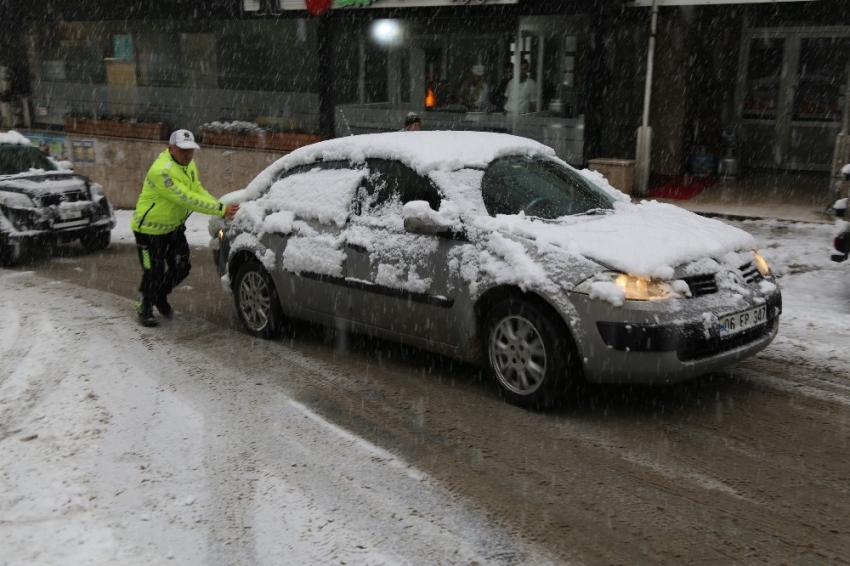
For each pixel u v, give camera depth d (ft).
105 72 58.95
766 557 10.98
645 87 39.22
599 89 39.19
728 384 17.65
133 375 18.76
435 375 18.62
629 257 14.92
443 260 16.94
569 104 40.75
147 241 22.65
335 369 19.13
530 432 15.24
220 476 13.55
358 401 16.99
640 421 15.70
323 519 12.09
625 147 42.09
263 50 51.03
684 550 11.18
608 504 12.49
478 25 42.63
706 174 45.34
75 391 17.69
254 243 21.35
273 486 13.16
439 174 17.76
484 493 12.89
